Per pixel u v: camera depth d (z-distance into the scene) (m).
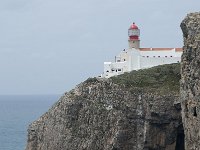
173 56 126.69
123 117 95.56
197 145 78.00
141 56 124.88
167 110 94.19
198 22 83.94
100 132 98.25
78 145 101.88
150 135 94.50
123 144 94.81
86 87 106.81
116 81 102.50
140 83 101.06
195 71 79.00
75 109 105.94
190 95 80.50
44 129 115.94
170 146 96.00
